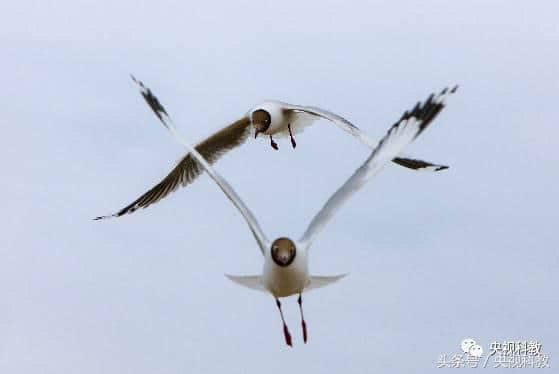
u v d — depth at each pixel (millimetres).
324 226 12133
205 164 12367
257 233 12289
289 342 13594
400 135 11789
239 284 13641
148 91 12875
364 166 11914
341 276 13750
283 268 12047
